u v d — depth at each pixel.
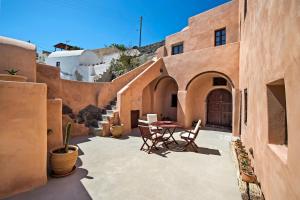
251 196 3.07
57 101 5.09
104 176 4.21
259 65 3.62
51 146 4.93
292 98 1.89
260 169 3.44
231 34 10.37
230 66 8.66
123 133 8.97
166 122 7.78
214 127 11.27
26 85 3.50
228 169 4.70
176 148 6.69
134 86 9.92
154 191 3.57
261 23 3.47
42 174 3.74
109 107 9.99
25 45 5.05
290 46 1.96
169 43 14.45
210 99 11.72
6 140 3.25
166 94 14.02
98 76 16.66
